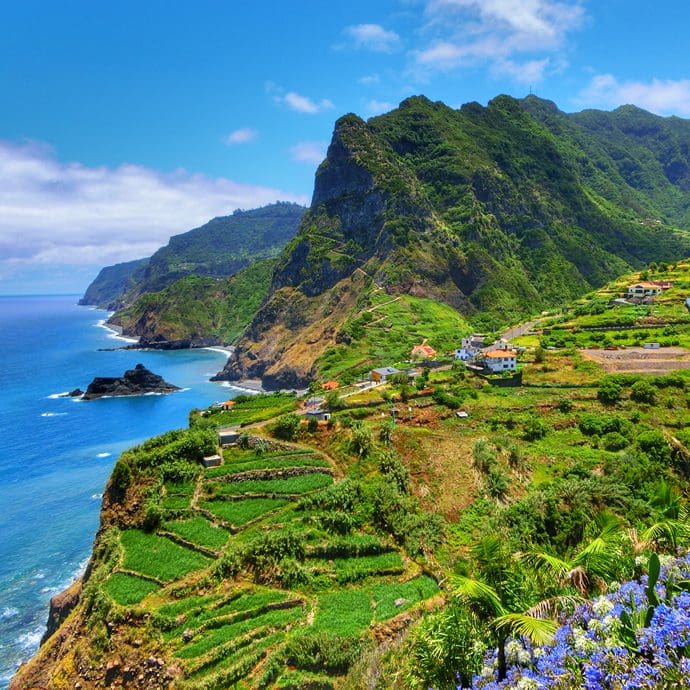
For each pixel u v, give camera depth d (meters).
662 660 10.95
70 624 54.91
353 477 69.94
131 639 48.66
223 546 58.84
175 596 52.84
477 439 79.06
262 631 48.88
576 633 13.07
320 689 42.53
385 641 45.69
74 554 82.88
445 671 17.28
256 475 70.19
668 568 15.07
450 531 63.66
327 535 60.47
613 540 19.00
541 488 70.94
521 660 14.30
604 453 77.81
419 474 72.62
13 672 60.28
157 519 63.31
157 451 72.31
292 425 80.12
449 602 19.73
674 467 75.19
